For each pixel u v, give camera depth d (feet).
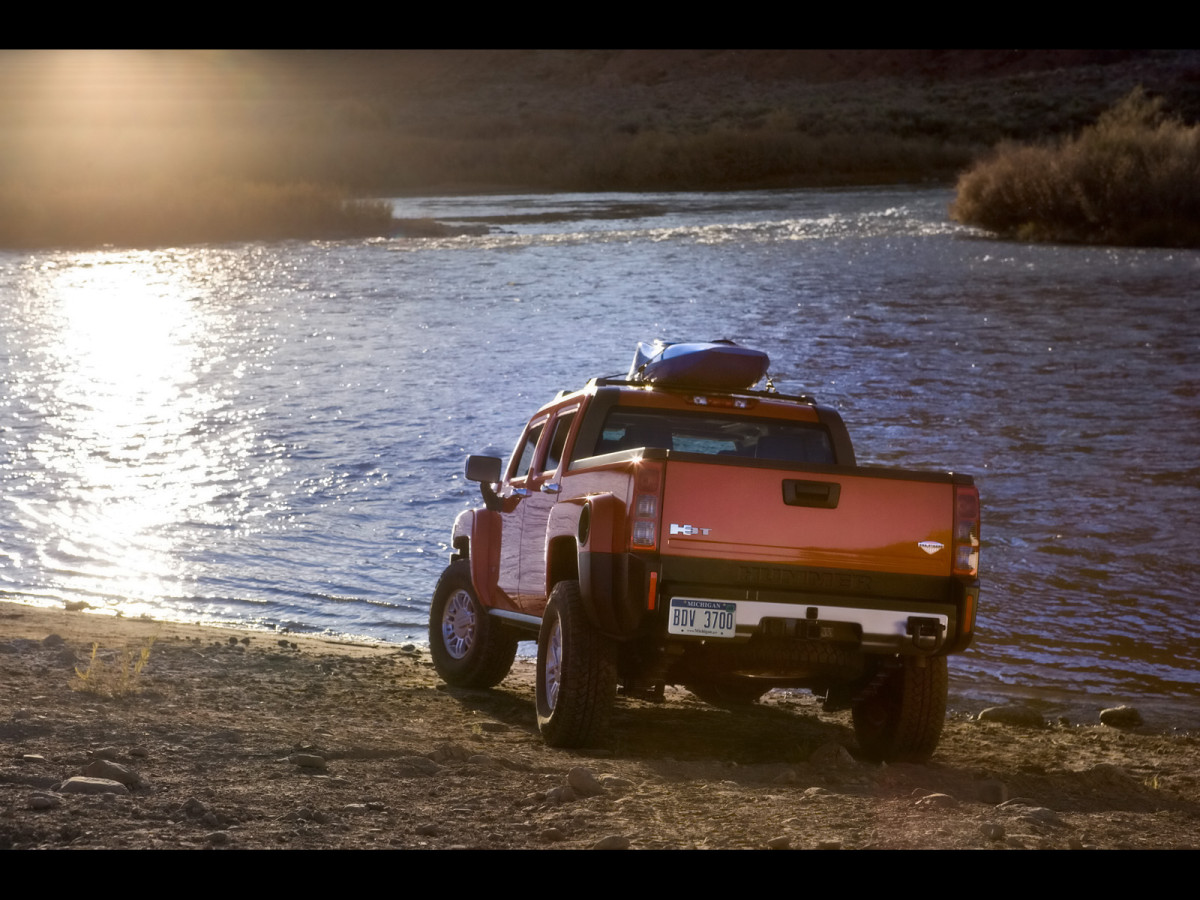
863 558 21.80
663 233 166.71
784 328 92.38
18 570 40.45
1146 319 94.58
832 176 273.13
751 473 21.50
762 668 22.25
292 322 98.63
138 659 28.07
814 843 17.11
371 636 35.45
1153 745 26.35
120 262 141.28
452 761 21.26
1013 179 163.12
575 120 375.86
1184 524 45.24
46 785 17.78
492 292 114.42
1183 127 164.76
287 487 51.31
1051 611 36.78
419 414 65.10
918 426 61.62
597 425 25.17
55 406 67.51
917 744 23.44
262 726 22.71
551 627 24.07
